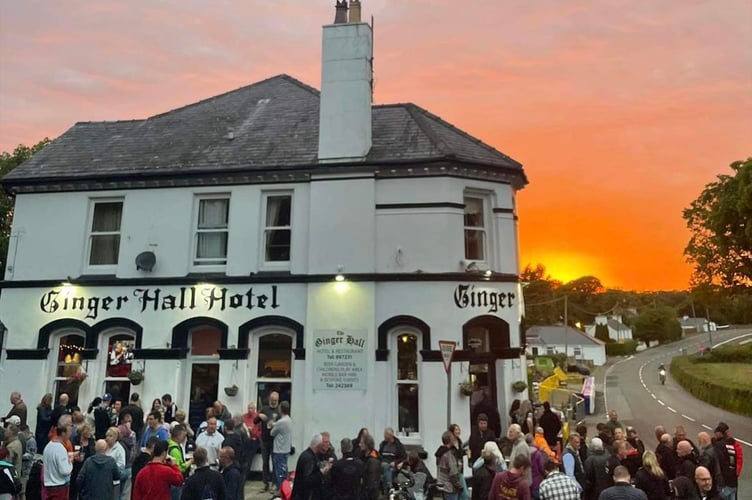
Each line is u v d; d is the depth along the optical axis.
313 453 9.05
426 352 13.52
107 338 15.16
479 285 14.14
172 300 14.82
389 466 10.52
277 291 14.48
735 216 30.62
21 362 15.03
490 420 13.23
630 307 139.12
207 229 15.35
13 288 15.48
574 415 28.34
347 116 14.82
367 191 14.37
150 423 10.80
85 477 7.77
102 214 15.95
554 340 88.69
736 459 10.70
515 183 15.65
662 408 35.56
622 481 6.91
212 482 7.20
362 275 13.92
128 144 17.12
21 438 10.62
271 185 15.09
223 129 17.27
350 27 15.30
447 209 14.16
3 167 24.66
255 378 14.41
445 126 16.58
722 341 105.06
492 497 7.46
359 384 13.57
